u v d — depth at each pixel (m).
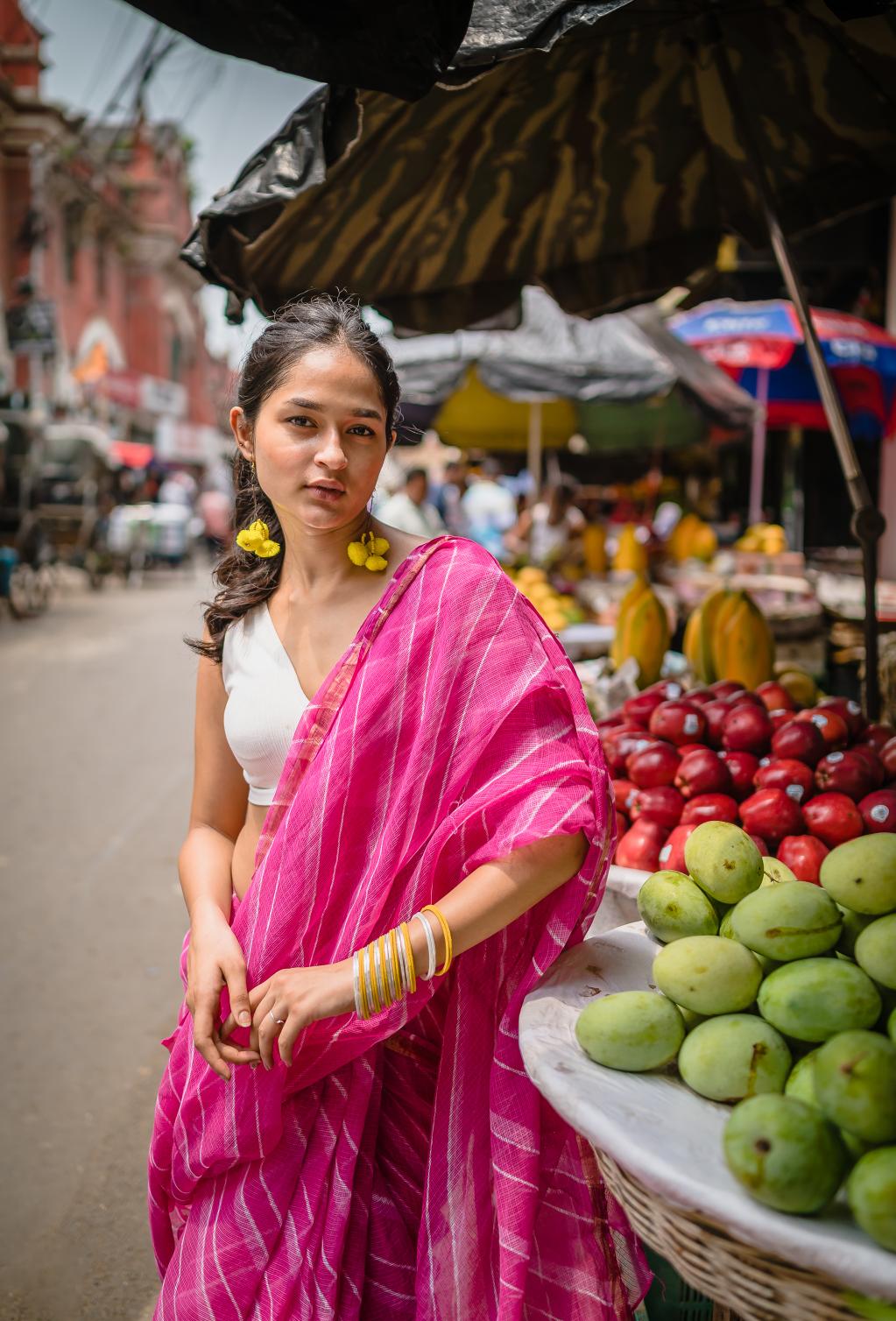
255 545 1.48
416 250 2.63
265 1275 1.36
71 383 25.89
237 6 1.17
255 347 1.39
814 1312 0.90
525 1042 1.18
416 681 1.32
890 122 2.44
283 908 1.34
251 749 1.47
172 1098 1.50
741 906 1.19
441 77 1.36
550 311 5.91
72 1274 2.35
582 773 1.29
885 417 6.27
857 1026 1.05
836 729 2.05
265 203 1.73
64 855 4.85
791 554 6.45
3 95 20.66
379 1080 1.47
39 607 14.23
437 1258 1.37
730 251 6.88
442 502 12.31
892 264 7.30
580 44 2.11
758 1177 0.89
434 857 1.32
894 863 1.14
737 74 2.33
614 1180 1.08
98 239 28.06
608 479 12.26
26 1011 3.42
